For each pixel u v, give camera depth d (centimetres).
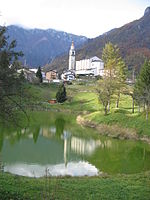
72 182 2220
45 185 1981
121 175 2684
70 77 15688
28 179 2173
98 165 3288
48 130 5453
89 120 6325
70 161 3406
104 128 5491
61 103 9894
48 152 3797
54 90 11988
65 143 4438
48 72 16725
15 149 3838
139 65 19650
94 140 4747
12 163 3197
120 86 6938
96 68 16988
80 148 4131
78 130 5638
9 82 1709
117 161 3466
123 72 7219
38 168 3064
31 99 2109
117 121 5612
